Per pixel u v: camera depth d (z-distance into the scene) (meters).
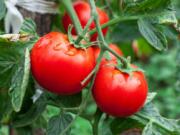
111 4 0.82
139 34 0.88
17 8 0.77
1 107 0.72
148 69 2.37
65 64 0.60
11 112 0.73
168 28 0.81
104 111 0.65
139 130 0.80
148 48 1.03
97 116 0.69
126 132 0.80
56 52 0.60
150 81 2.32
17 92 0.61
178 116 2.07
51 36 0.62
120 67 0.64
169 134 0.69
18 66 0.64
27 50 0.61
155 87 2.26
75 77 0.61
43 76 0.61
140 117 0.69
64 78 0.61
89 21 0.62
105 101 0.63
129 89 0.62
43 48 0.61
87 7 0.74
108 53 0.65
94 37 0.70
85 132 1.49
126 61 0.63
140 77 0.64
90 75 0.61
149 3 0.66
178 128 0.69
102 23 0.74
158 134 0.68
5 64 0.65
